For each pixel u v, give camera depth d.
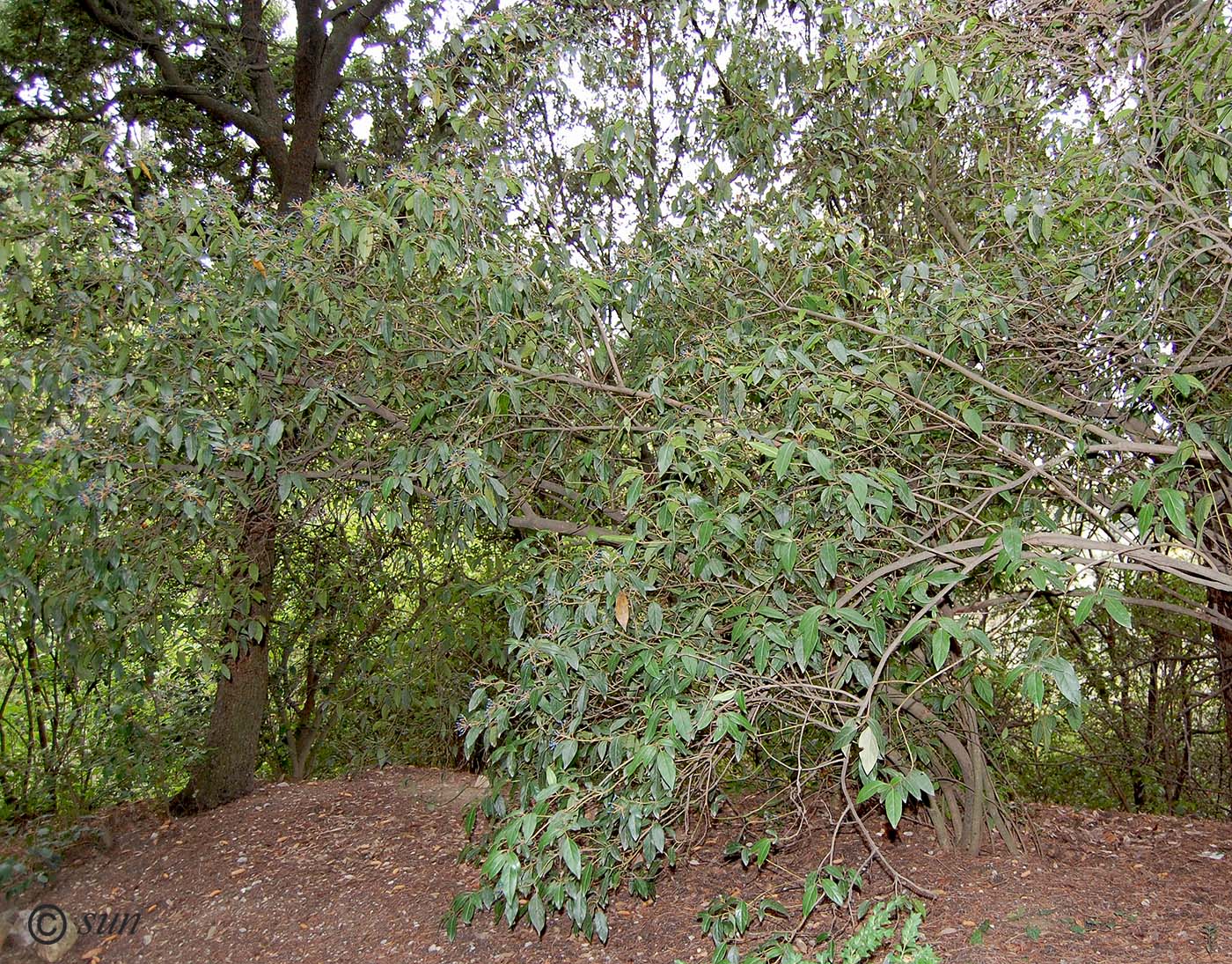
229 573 4.36
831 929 3.71
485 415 3.60
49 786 6.20
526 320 3.23
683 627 2.85
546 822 2.62
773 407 2.86
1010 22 3.02
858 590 2.57
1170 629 6.75
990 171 3.61
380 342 3.62
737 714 2.32
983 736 4.96
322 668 7.61
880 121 4.33
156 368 3.29
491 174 3.17
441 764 6.92
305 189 7.14
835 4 3.18
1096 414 3.30
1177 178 2.87
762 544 2.81
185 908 5.11
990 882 4.30
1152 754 7.16
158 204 3.15
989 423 2.91
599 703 3.15
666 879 4.66
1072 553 2.60
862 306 3.40
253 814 6.50
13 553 3.28
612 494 3.48
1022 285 3.03
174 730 6.74
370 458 3.88
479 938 4.43
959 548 2.62
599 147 3.97
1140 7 3.26
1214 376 3.13
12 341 3.24
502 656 4.58
